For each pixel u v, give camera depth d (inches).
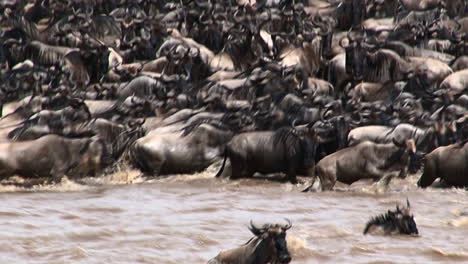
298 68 5462.6
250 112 4921.3
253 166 4594.0
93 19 6722.4
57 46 6279.5
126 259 3132.4
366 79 5826.8
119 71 5807.1
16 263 3068.4
